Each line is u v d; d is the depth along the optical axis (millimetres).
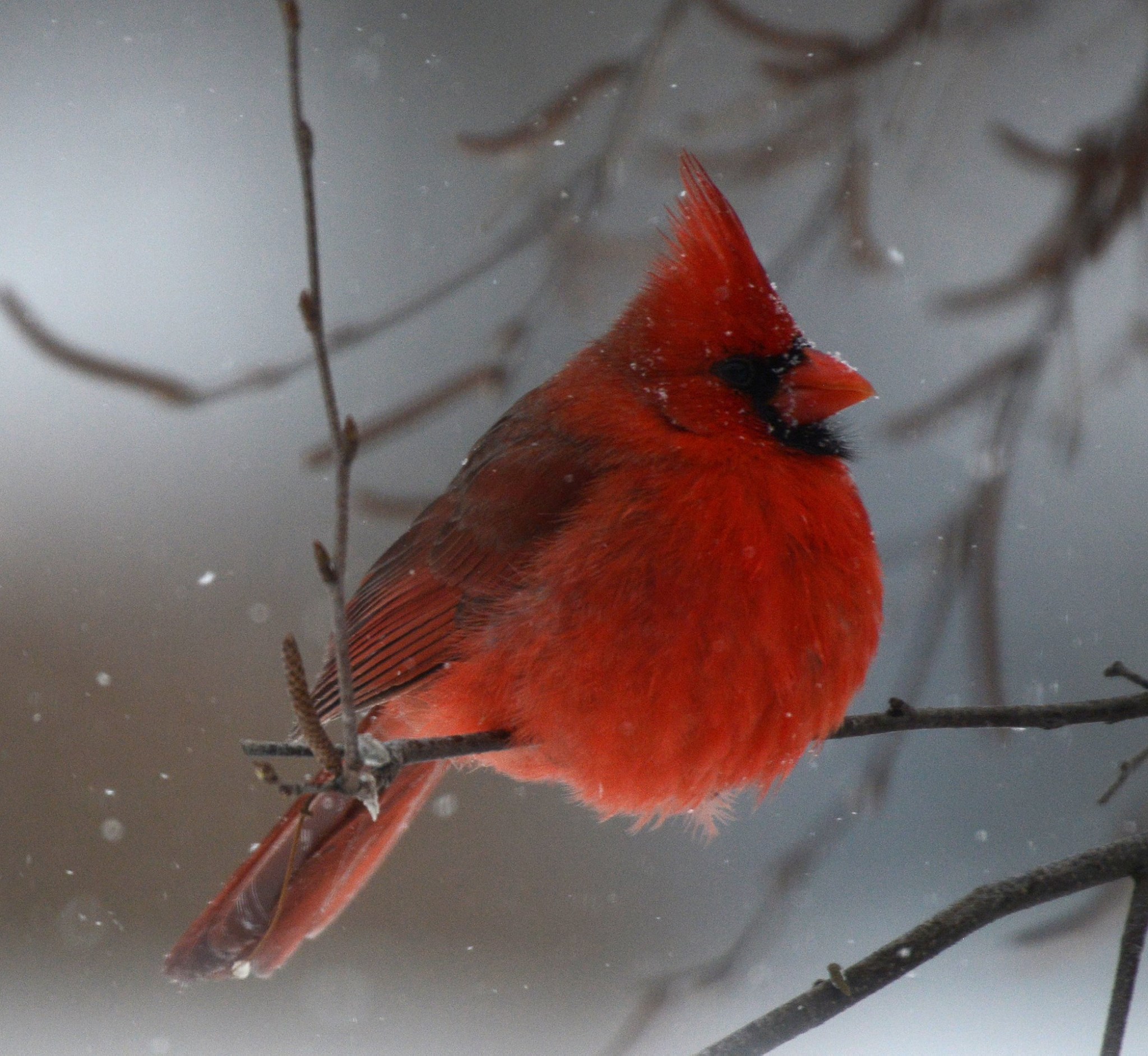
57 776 11945
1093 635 11352
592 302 7711
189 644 13164
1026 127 9258
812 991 4969
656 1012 7254
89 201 16203
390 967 10898
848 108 7645
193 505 14336
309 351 13430
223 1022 10453
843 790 8398
